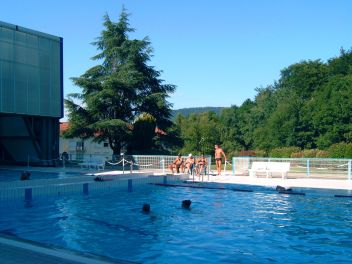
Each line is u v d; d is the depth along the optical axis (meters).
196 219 12.02
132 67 39.59
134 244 8.94
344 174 23.73
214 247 8.73
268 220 11.88
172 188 20.12
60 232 10.15
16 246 7.14
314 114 55.38
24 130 31.80
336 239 9.55
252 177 24.36
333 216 12.53
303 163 24.69
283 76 80.81
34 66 30.25
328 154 35.59
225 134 69.56
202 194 17.84
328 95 54.38
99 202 15.51
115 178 21.23
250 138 71.44
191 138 64.44
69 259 6.43
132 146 40.75
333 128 51.78
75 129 39.22
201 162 24.09
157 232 10.20
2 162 33.78
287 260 7.86
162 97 40.34
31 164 32.25
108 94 37.94
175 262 7.62
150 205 14.75
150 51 41.19
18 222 11.48
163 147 43.44
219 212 13.26
